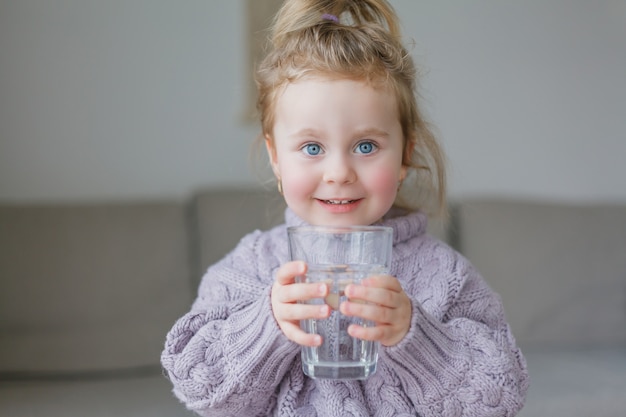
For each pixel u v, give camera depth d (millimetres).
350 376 809
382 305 805
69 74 2445
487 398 901
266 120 1113
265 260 1098
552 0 2768
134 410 1590
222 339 947
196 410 976
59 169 2436
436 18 2703
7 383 1851
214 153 2559
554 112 2773
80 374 1941
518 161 2754
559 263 2287
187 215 2201
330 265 795
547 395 1676
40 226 2023
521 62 2754
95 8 2467
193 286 2137
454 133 2715
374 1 1165
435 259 1069
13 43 2404
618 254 2328
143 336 2000
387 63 1006
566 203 2416
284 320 836
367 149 958
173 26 2533
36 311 1959
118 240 2059
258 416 1000
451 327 950
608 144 2807
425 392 902
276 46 1090
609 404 1658
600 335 2260
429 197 1334
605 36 2797
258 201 2174
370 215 968
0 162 2389
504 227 2297
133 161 2496
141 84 2506
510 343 1023
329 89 938
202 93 2551
